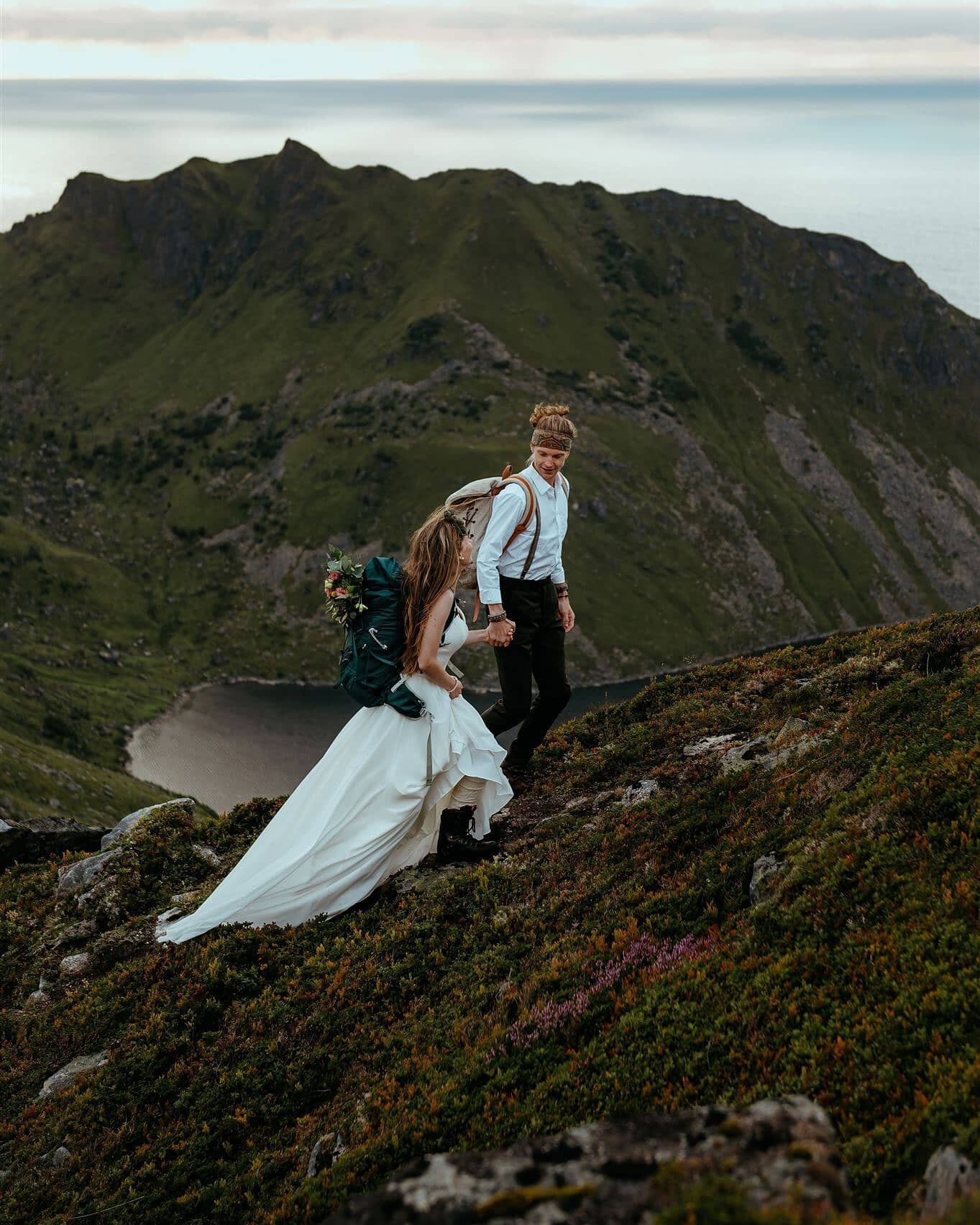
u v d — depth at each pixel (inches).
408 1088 254.7
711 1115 145.5
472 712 365.1
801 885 257.1
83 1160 282.4
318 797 361.1
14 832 504.1
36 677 7549.2
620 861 343.0
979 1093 165.6
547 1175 137.9
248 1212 239.9
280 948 347.3
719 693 489.4
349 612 341.1
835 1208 124.2
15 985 389.1
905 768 278.7
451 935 328.2
